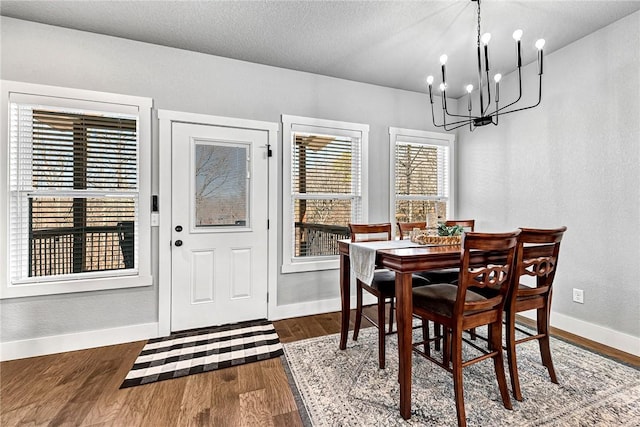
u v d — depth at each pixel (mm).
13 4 2121
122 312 2553
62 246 2430
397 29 2467
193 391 1854
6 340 2254
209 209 2852
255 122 3006
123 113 2559
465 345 2482
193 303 2797
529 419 1580
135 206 2629
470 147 3812
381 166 3602
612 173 2402
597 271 2504
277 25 2408
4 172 2242
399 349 1646
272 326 2891
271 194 3084
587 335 2562
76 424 1570
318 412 1657
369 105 3523
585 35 2561
